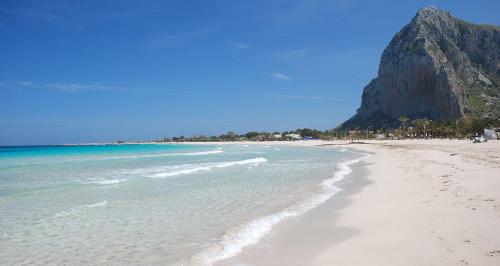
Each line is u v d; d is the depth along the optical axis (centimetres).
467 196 1488
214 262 966
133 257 1026
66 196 1964
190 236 1213
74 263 991
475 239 952
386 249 966
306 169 3438
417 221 1195
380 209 1469
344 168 3503
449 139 11312
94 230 1304
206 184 2414
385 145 9300
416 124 14312
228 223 1376
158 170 3431
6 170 3472
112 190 2166
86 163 4434
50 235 1245
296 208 1622
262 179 2667
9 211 1602
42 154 7275
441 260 841
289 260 957
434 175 2288
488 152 4203
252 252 1037
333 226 1282
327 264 905
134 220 1438
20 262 1004
